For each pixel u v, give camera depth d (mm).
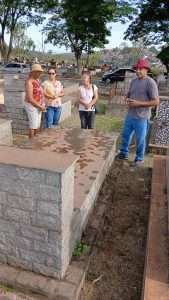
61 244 2238
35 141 4496
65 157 2301
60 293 2266
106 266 2695
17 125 6590
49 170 2043
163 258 2525
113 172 4539
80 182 3334
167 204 3385
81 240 2918
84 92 5723
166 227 2955
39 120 5422
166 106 5484
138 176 4492
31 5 28422
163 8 24219
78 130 5168
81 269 2480
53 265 2326
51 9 28750
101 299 2381
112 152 4625
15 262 2459
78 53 29594
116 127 7473
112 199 3840
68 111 8617
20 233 2332
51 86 5992
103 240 3045
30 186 2141
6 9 28312
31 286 2324
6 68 22969
